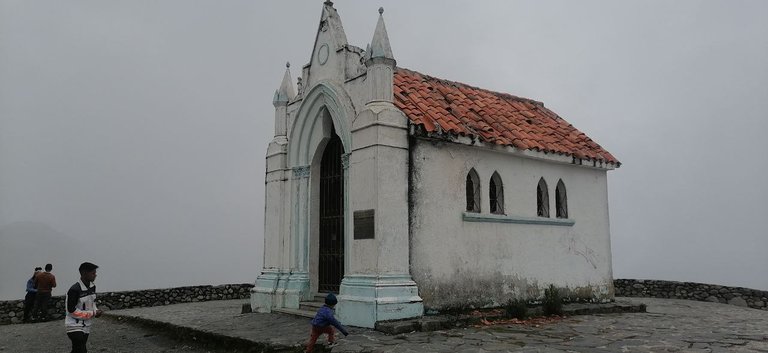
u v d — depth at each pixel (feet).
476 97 57.06
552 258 52.54
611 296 57.52
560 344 33.01
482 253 46.57
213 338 38.83
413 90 50.29
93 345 42.11
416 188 42.75
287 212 52.03
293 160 52.16
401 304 39.55
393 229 40.78
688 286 70.79
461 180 45.80
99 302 65.26
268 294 50.65
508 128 51.88
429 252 42.91
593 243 56.90
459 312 43.73
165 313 55.93
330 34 49.14
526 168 51.52
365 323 39.06
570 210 55.26
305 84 52.01
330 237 49.21
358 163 42.55
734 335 37.06
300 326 41.09
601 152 58.49
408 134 42.70
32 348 42.06
